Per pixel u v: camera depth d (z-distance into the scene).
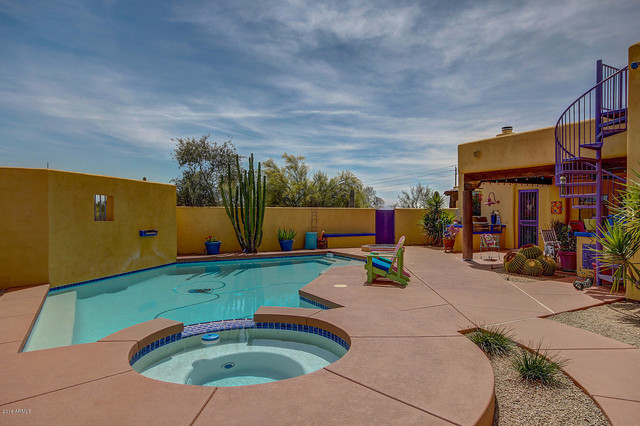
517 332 4.05
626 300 5.66
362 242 15.33
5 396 2.46
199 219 12.57
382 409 2.27
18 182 6.61
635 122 5.84
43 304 5.98
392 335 3.76
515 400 2.66
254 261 11.73
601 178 6.82
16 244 6.61
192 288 7.79
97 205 8.43
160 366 3.78
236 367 3.75
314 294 6.09
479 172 10.16
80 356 3.21
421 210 16.41
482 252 12.45
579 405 2.56
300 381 2.70
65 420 2.15
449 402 2.36
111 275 8.52
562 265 8.37
